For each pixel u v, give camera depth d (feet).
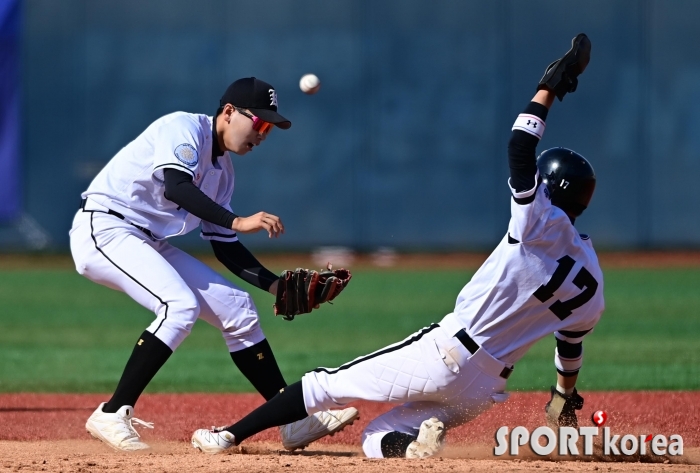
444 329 49.62
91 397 84.69
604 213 240.12
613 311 152.35
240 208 240.32
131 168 55.77
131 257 54.90
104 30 239.71
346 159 241.55
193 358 112.47
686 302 163.22
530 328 49.73
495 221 240.94
